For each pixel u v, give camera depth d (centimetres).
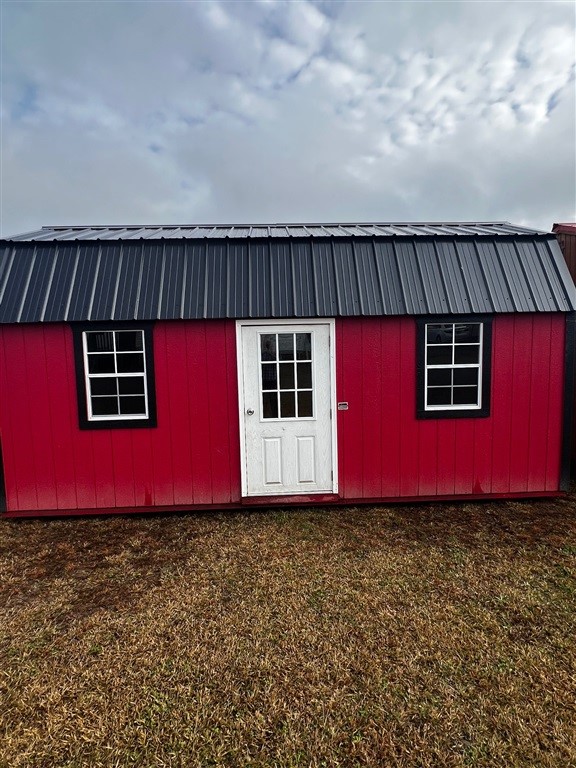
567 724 227
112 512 504
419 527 465
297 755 211
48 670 266
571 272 674
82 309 477
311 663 269
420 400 515
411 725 226
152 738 220
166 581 367
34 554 420
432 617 313
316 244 527
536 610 320
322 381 510
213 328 497
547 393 521
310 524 475
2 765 207
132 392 503
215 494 512
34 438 496
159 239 518
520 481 530
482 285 511
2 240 502
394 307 496
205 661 272
